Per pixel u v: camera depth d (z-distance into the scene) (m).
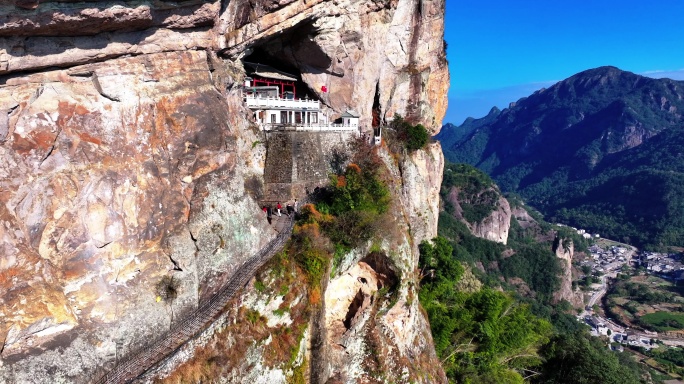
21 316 15.41
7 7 14.66
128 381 16.53
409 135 46.81
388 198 33.31
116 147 18.55
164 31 20.08
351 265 28.23
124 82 19.05
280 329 22.44
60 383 16.05
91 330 17.25
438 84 55.19
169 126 20.44
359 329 28.86
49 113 16.83
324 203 30.23
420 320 35.75
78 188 17.31
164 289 19.69
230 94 26.67
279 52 35.84
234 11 25.45
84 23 16.81
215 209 22.19
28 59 16.36
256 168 29.69
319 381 24.44
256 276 22.08
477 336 42.12
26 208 15.94
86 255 17.38
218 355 19.34
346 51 37.31
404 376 30.09
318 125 33.03
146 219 19.28
